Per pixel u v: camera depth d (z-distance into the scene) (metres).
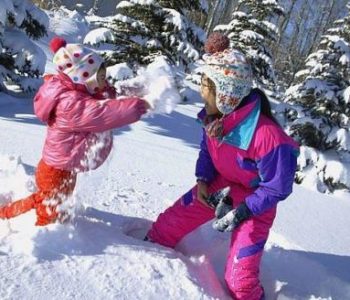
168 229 2.95
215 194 2.62
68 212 2.65
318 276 3.23
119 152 5.43
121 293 2.13
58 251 2.27
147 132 7.75
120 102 2.40
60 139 2.52
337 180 9.85
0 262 2.05
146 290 2.21
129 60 11.69
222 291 2.60
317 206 5.51
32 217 2.73
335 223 4.92
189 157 6.39
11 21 8.64
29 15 9.09
